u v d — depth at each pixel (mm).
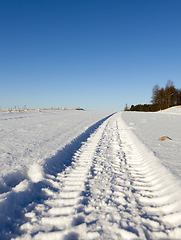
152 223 1756
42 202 2186
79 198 2195
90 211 1951
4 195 2006
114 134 7633
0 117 14766
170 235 1591
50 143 5023
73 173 3137
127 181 2764
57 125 9789
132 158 4059
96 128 9859
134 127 9273
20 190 2279
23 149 4266
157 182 2639
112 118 18250
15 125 9391
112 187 2551
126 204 2105
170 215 1836
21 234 1638
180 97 55656
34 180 2818
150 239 1553
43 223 1782
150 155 3826
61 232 1624
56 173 3131
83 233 1605
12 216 1851
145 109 73062
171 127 9102
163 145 4750
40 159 3379
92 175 3021
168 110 40625
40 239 1563
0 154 3787
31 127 8664
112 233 1595
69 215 1866
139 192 2418
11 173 2688
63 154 4188
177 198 2055
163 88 58594
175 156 3656
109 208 2004
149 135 6473
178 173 2686
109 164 3631
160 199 2178
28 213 1935
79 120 13656
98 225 1709
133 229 1654
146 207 2051
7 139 5535
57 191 2459
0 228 1656
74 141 5562
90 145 5484
